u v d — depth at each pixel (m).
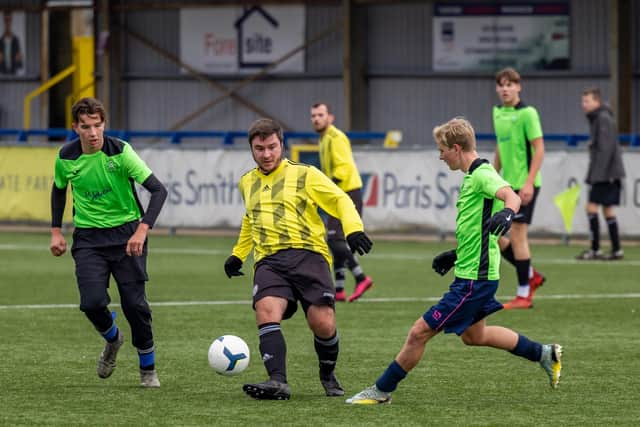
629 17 54.47
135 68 62.88
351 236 15.11
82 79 64.75
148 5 62.06
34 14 64.00
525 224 25.75
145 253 16.45
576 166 41.16
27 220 45.56
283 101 61.03
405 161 42.72
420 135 58.84
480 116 57.88
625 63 54.50
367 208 43.09
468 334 15.85
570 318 24.36
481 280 15.23
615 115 54.28
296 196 15.58
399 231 42.88
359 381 17.34
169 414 14.82
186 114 62.44
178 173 44.81
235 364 15.73
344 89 58.84
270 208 15.63
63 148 16.39
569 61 56.16
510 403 15.70
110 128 62.75
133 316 16.39
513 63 57.09
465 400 15.89
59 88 65.44
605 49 55.56
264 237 15.63
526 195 25.47
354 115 58.88
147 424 14.23
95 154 16.17
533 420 14.61
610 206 36.81
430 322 15.27
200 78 61.72
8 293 28.45
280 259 15.54
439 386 16.92
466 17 57.59
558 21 56.19
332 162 26.78
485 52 57.50
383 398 15.53
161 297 27.64
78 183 16.23
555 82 56.44
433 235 45.19
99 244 16.31
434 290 29.25
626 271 33.66
